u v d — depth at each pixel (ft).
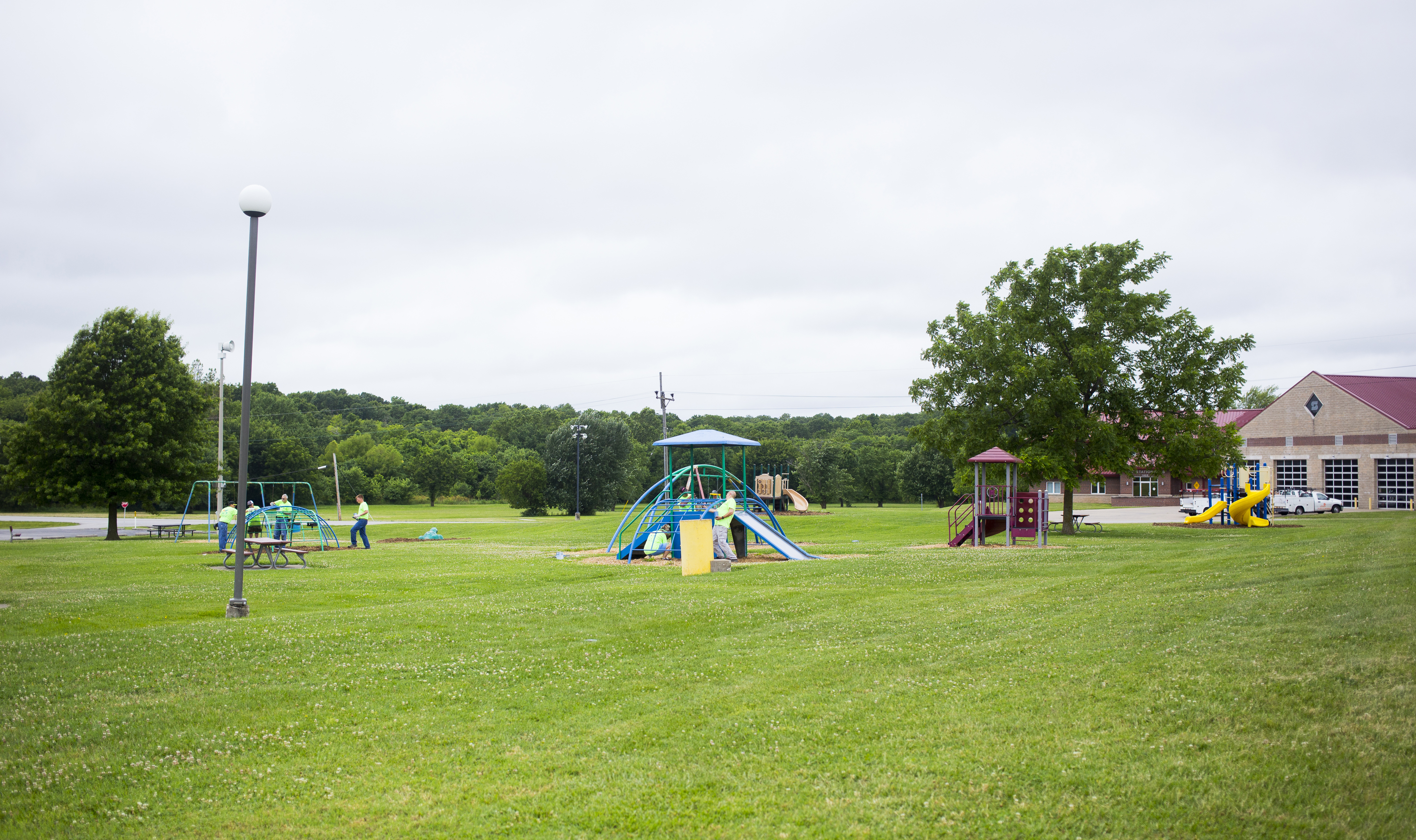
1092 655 29.60
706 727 24.80
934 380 126.52
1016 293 122.31
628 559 89.40
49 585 66.64
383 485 406.82
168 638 38.91
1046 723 22.86
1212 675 25.17
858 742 22.79
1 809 19.77
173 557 95.25
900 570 64.03
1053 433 116.67
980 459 98.43
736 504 89.35
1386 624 28.96
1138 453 121.90
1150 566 57.36
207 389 153.28
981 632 36.29
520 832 18.17
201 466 147.64
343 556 97.19
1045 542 96.12
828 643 36.22
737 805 19.12
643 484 361.51
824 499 299.38
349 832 18.39
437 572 75.61
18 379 391.24
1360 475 180.34
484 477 431.43
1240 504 130.41
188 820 19.16
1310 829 16.11
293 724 25.89
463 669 32.60
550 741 24.04
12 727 25.80
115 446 135.54
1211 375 115.55
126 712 27.20
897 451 352.49
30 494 140.46
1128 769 19.35
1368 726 20.08
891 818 18.10
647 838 17.69
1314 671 24.30
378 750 23.56
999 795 18.81
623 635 39.34
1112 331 117.91
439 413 536.83
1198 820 16.81
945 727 23.38
